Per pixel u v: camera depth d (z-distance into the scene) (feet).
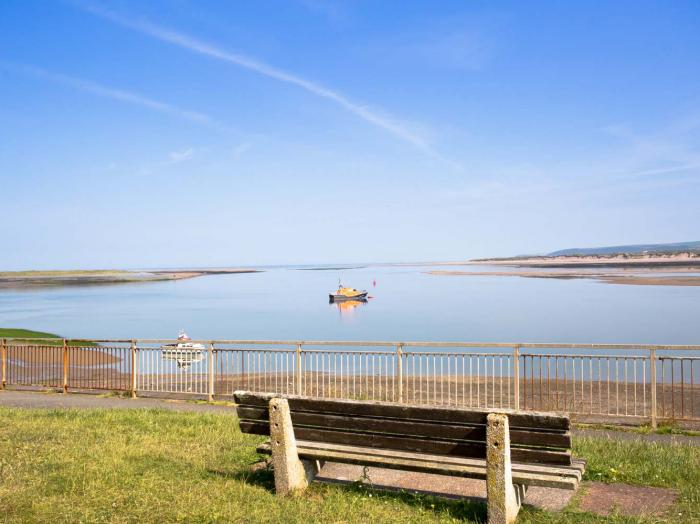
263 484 23.93
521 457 19.94
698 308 177.68
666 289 270.87
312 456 22.21
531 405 49.19
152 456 28.04
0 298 310.24
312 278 615.98
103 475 24.20
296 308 221.25
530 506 21.38
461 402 50.42
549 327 137.28
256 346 123.13
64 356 56.75
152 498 21.53
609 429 38.29
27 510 20.03
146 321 173.68
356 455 21.50
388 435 21.48
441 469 19.97
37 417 38.96
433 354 44.11
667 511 20.84
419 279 508.53
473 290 309.42
